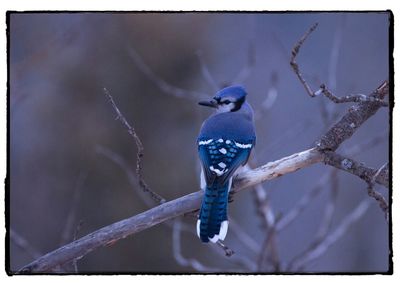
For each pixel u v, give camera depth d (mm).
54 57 13906
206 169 8734
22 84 13422
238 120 9344
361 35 16141
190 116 14109
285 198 15867
